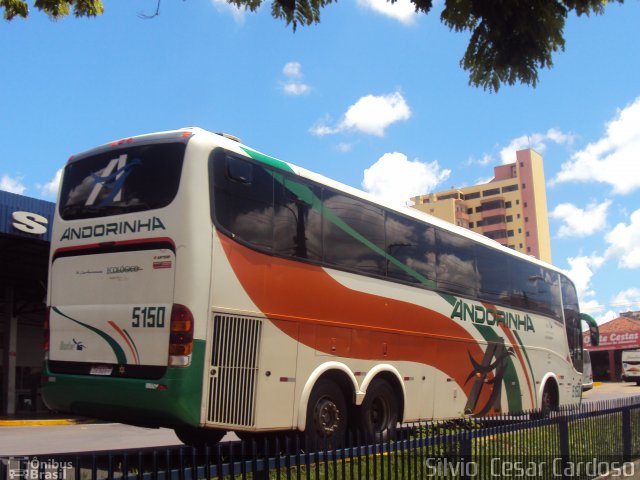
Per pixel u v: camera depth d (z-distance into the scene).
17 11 7.58
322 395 8.62
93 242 7.86
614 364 62.09
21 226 17.98
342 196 9.48
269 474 4.45
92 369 7.52
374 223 10.05
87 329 7.65
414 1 4.29
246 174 7.93
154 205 7.49
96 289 7.70
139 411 7.07
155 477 3.60
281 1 4.38
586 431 7.69
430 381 10.77
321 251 8.89
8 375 23.23
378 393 9.56
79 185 8.27
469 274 12.38
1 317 25.28
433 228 11.52
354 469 4.71
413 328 10.50
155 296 7.20
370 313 9.61
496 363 12.74
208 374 7.04
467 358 11.85
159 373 6.98
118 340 7.37
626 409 8.89
